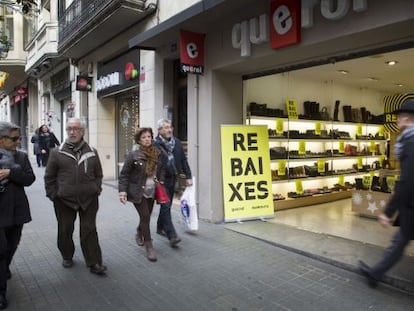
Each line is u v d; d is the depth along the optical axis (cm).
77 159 432
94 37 1070
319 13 500
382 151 1091
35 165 1819
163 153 553
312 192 871
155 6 850
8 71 2230
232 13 617
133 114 1110
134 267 468
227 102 703
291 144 843
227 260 493
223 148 684
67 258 464
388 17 427
